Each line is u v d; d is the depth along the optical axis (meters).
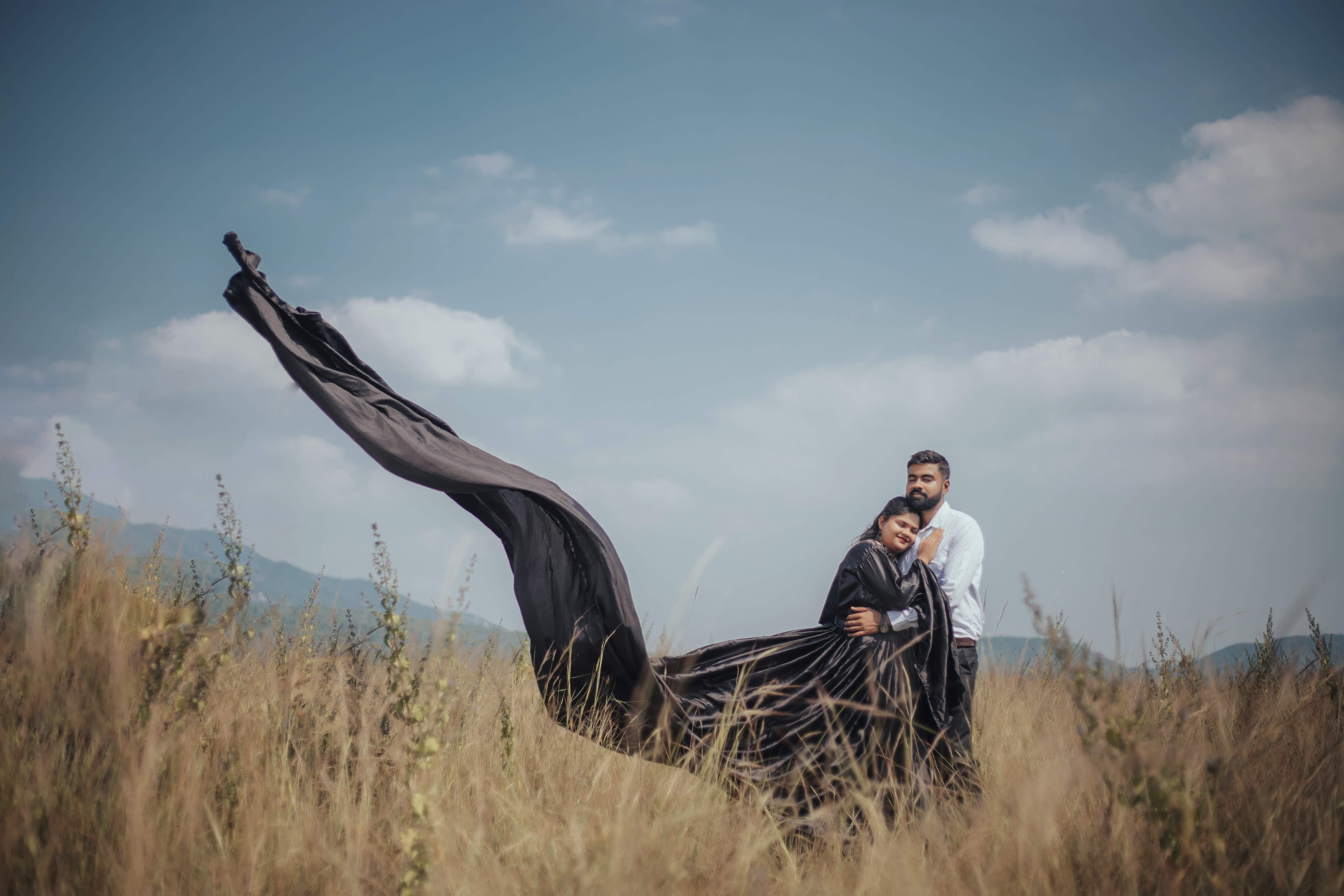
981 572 4.34
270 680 3.97
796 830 3.38
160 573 4.29
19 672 3.25
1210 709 4.06
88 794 2.80
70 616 3.51
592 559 3.72
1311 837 2.83
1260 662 4.90
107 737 2.97
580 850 2.55
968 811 3.35
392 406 3.69
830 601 4.29
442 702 3.56
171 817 2.74
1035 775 3.26
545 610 3.80
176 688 3.19
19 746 2.93
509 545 3.95
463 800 3.41
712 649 4.06
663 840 2.75
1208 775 2.89
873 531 4.26
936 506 4.29
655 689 3.59
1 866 2.45
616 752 3.77
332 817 3.09
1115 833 2.76
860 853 3.05
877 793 3.32
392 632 3.58
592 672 3.74
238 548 3.77
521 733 4.17
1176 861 2.52
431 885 2.52
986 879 2.73
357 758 3.36
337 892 2.67
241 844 2.74
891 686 3.67
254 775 3.11
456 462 3.63
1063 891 2.62
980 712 4.84
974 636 4.26
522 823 3.16
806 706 3.78
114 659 3.06
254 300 3.54
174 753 3.10
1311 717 4.03
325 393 3.57
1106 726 2.77
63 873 2.48
